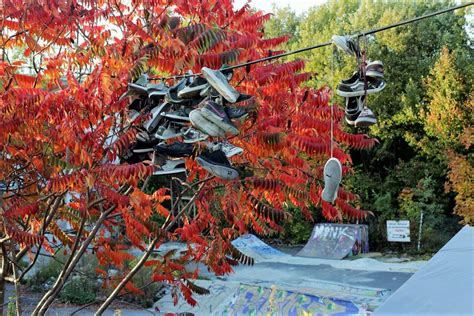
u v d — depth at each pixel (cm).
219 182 583
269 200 611
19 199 518
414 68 2186
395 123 2130
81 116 481
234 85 529
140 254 1208
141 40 506
